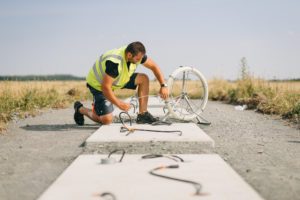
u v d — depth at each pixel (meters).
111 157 4.17
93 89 6.34
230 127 6.90
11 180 3.73
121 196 3.07
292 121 7.66
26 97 9.89
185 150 4.88
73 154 4.74
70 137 5.83
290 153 4.82
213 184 3.34
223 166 3.90
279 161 4.41
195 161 4.10
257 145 5.30
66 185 3.34
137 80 6.46
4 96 9.62
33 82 11.94
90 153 4.79
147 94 6.52
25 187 3.53
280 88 11.59
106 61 5.96
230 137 5.89
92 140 5.02
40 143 5.40
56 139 5.68
